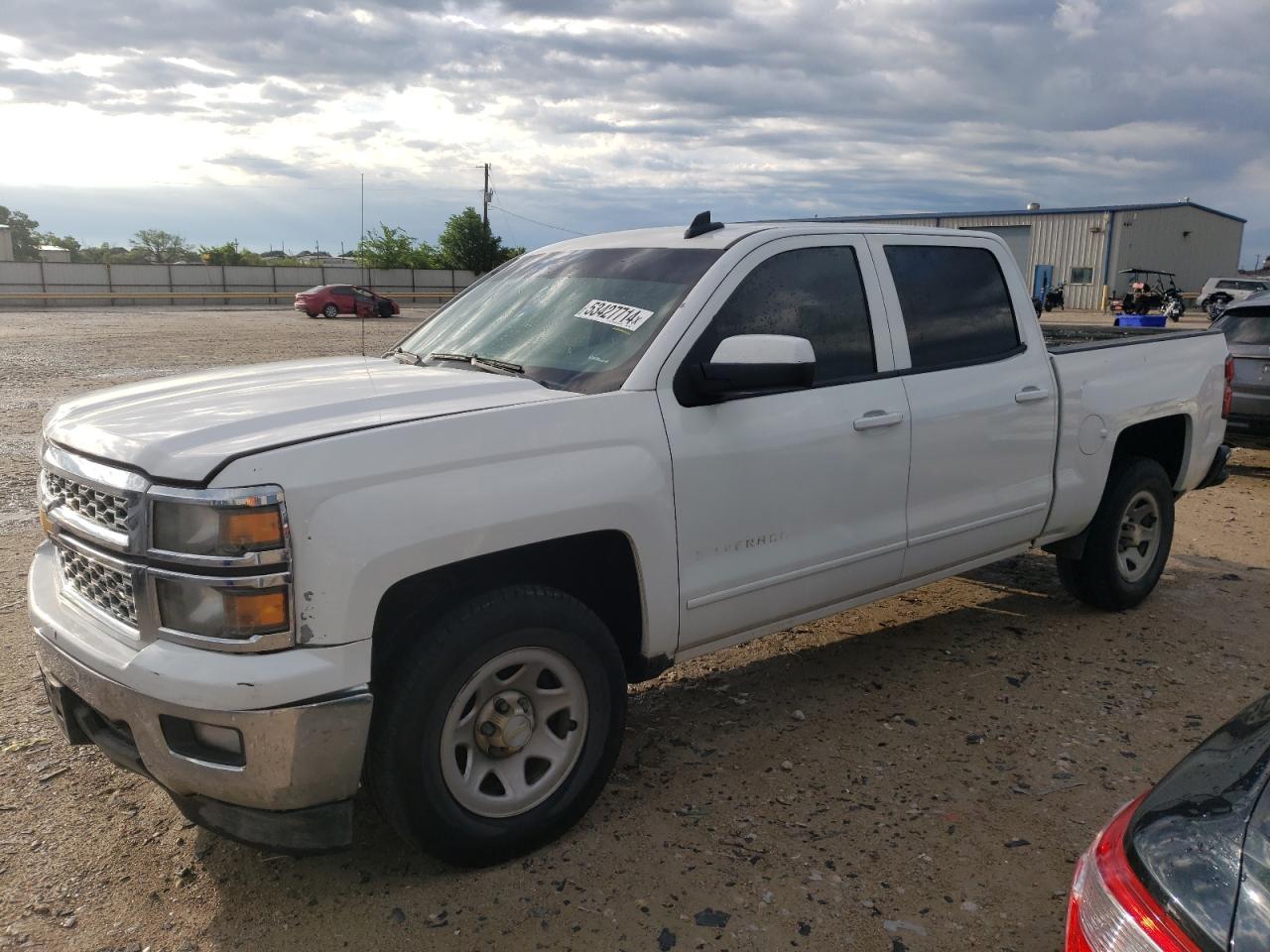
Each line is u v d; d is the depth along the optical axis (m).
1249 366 8.87
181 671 2.48
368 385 3.23
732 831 3.21
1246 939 1.54
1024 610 5.39
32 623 3.03
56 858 3.06
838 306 3.85
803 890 2.91
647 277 3.66
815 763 3.67
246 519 2.45
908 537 4.02
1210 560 6.39
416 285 59.59
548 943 2.68
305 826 2.65
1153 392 5.09
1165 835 1.80
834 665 4.62
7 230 56.28
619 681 3.20
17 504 7.30
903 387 3.96
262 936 2.71
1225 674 4.50
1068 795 3.44
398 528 2.63
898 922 2.77
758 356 3.17
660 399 3.25
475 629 2.79
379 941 2.69
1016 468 4.44
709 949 2.66
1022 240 48.81
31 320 34.22
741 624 3.56
